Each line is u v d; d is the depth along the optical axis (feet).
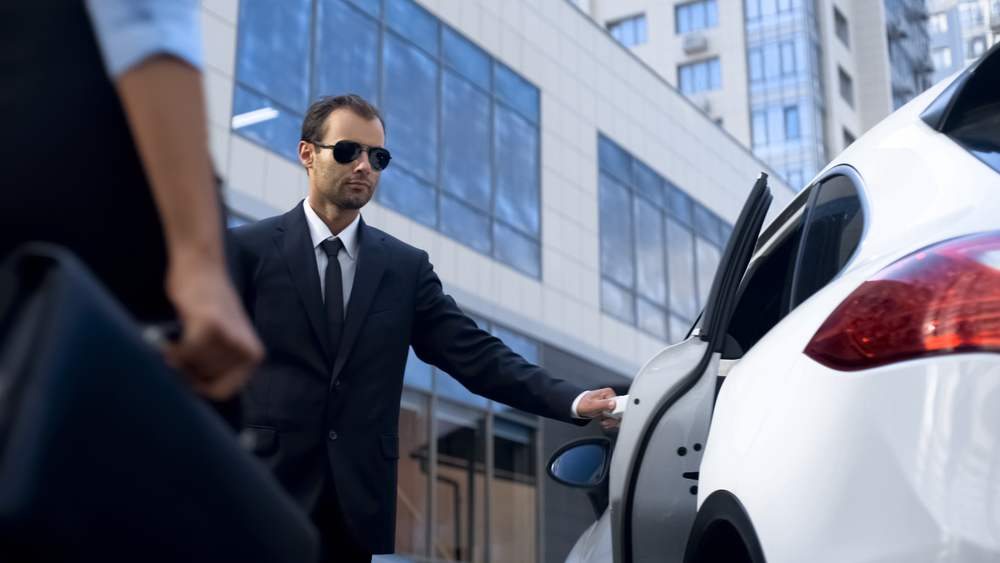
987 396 4.12
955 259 4.49
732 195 77.05
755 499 4.94
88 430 2.00
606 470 9.86
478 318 49.14
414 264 8.32
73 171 2.48
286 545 2.75
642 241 64.95
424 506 42.16
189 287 2.41
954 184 5.07
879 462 4.29
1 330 1.99
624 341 60.49
